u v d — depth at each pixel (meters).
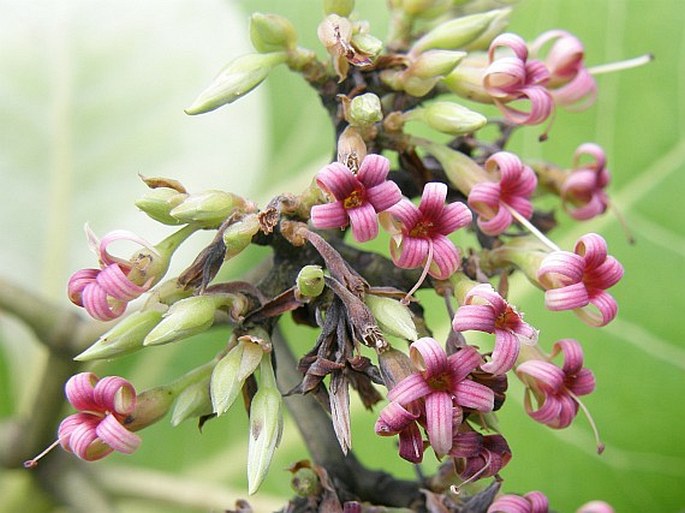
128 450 0.22
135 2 0.35
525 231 0.25
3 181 0.34
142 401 0.23
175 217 0.23
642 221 0.33
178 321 0.23
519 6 0.33
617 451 0.32
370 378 0.22
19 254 0.34
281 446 0.33
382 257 0.24
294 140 0.35
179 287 0.23
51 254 0.34
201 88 0.34
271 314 0.23
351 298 0.22
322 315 0.23
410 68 0.24
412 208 0.22
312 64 0.25
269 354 0.23
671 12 0.33
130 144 0.34
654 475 0.32
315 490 0.24
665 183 0.33
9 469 0.30
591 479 0.32
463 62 0.25
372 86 0.25
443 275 0.22
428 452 0.32
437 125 0.24
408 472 0.33
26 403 0.33
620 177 0.33
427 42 0.25
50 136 0.34
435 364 0.21
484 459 0.22
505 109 0.25
